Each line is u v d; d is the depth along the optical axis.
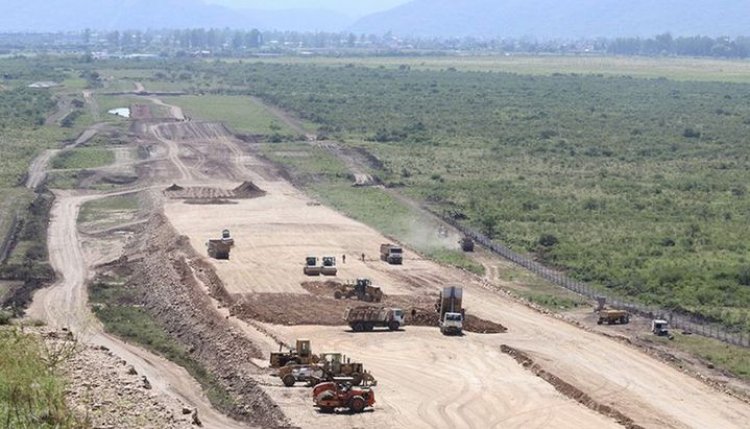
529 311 86.56
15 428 41.03
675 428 59.56
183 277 93.88
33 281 96.94
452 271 100.25
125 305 91.25
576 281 99.75
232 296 87.12
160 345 77.75
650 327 84.50
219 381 69.25
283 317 81.25
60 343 60.88
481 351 74.38
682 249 112.06
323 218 123.38
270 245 107.44
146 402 51.00
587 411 62.47
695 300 92.00
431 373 68.88
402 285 93.81
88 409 47.19
